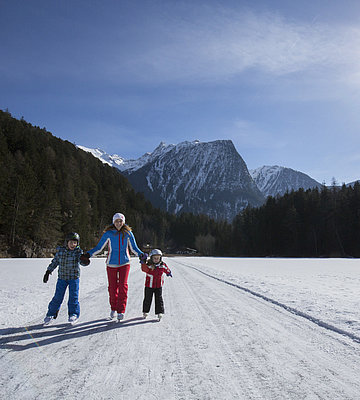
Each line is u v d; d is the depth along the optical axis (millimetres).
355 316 5574
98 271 16375
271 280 12898
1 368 3303
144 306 5758
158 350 3916
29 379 3027
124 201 121812
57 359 3580
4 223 49156
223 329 4926
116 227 5742
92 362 3490
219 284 11469
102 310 6430
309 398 2641
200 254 113000
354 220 69125
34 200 54312
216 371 3236
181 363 3467
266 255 84062
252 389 2811
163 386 2867
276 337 4480
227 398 2631
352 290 9516
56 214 57125
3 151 61375
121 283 5605
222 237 106812
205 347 4035
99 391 2762
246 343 4203
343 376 3119
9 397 2645
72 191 72938
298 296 8141
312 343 4195
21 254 48844
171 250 132875
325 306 6598
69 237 5285
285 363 3473
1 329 4828
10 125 81375
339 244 69625
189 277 14516
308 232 74875
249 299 7930
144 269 5785
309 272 18625
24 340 4305
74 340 4332
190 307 6809
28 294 7945
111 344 4152
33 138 88312
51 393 2723
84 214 71500
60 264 5316
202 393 2723
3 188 49625
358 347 4023
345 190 76250
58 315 5891
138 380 3004
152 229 127312
